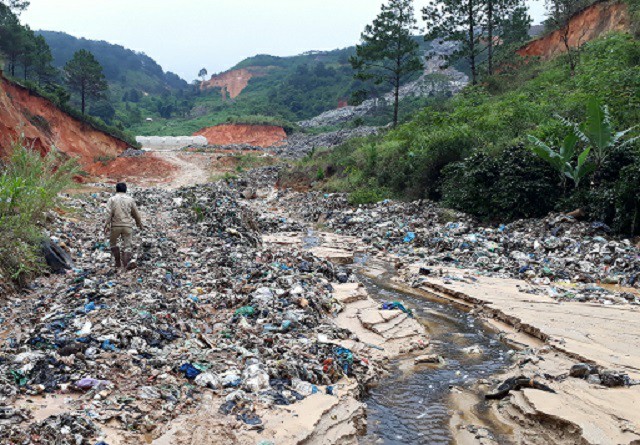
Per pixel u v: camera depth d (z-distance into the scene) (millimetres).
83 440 3672
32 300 7285
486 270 11766
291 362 5488
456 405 5406
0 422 3766
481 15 35031
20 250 8078
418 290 10492
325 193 26578
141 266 9047
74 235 11406
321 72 139125
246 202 27297
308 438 4164
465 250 13266
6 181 9031
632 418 4520
